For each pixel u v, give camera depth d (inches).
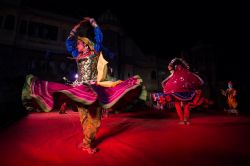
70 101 109.7
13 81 615.2
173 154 108.5
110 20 860.6
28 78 94.3
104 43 837.8
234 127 192.2
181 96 215.3
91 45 127.6
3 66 626.5
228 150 114.1
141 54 965.2
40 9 713.0
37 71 674.8
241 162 94.6
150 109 653.3
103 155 108.1
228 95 390.0
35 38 692.7
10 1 659.4
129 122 250.2
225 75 957.2
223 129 180.1
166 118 318.3
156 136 152.9
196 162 96.0
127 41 917.8
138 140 140.3
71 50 131.3
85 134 117.3
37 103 89.2
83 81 120.8
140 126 209.0
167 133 163.6
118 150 116.6
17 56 654.5
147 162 97.1
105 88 111.9
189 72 221.8
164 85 231.9
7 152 112.8
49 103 91.2
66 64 726.5
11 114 382.6
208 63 978.1
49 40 714.8
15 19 665.0
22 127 209.2
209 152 111.0
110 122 252.1
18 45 658.2
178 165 92.7
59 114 422.9
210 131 169.9
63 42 737.6
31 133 170.9
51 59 703.1
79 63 128.3
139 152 112.3
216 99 936.9
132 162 97.5
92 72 122.7
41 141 139.6
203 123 228.5
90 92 101.9
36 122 259.3
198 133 161.9
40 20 710.5
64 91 95.6
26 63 665.6
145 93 110.6
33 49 679.1
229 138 143.0
